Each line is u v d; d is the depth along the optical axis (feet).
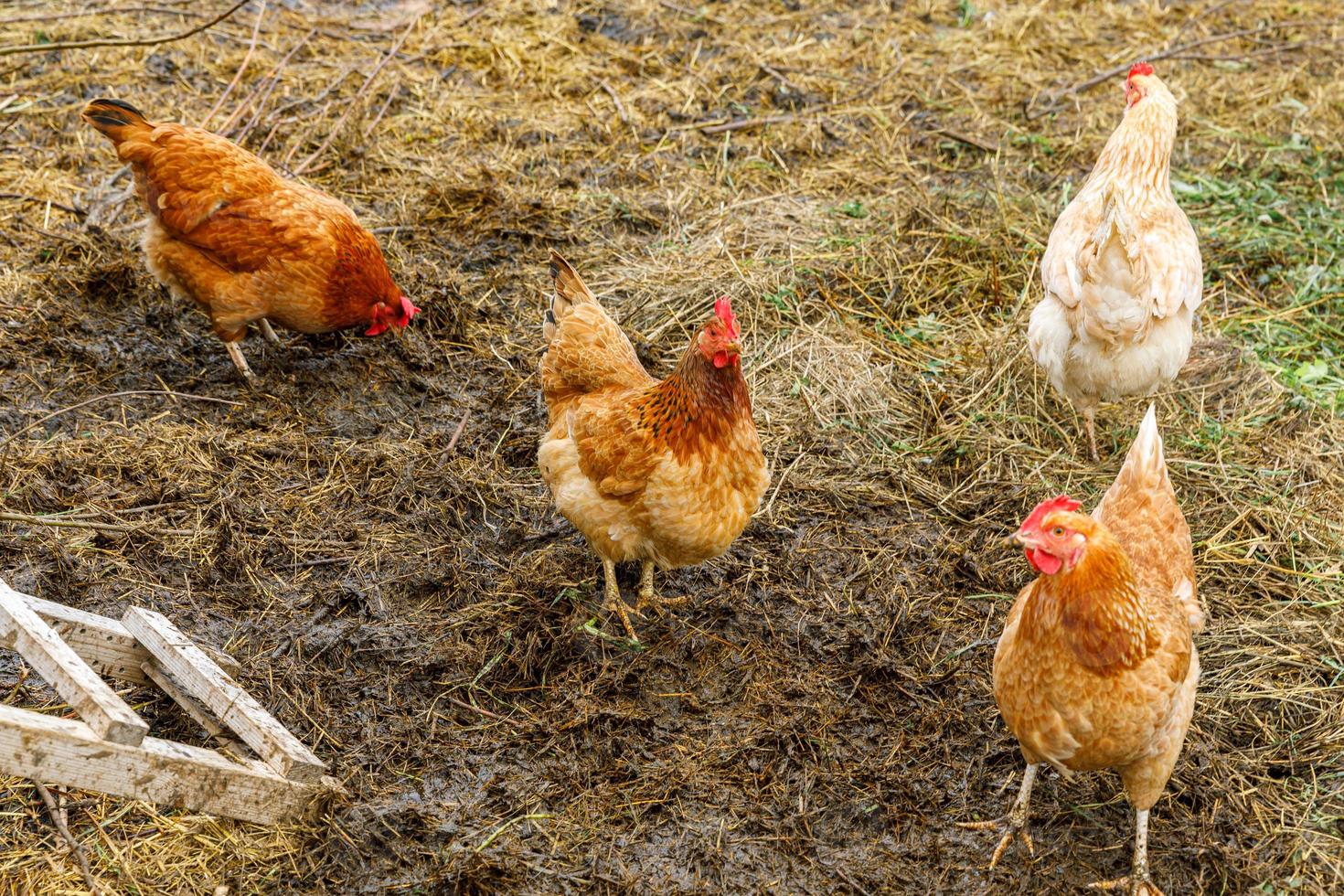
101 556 8.82
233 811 7.88
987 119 11.93
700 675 8.61
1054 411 9.80
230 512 9.04
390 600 8.81
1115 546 7.51
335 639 8.63
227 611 8.71
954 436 9.62
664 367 9.91
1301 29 13.78
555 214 10.87
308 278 9.43
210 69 11.76
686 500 8.30
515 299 10.36
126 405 9.50
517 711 8.46
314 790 8.02
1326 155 11.68
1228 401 9.84
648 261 10.57
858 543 9.14
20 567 8.71
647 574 8.80
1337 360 10.13
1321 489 9.36
